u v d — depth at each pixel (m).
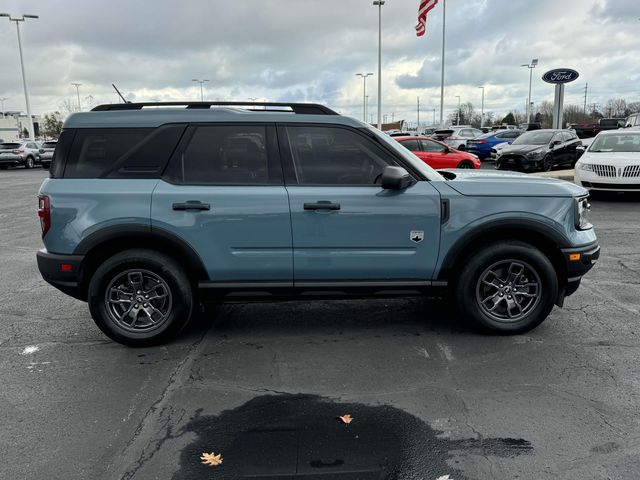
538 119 88.00
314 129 4.19
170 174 4.12
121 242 4.18
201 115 4.17
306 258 4.14
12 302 5.59
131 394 3.52
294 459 2.77
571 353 4.05
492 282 4.35
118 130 4.15
